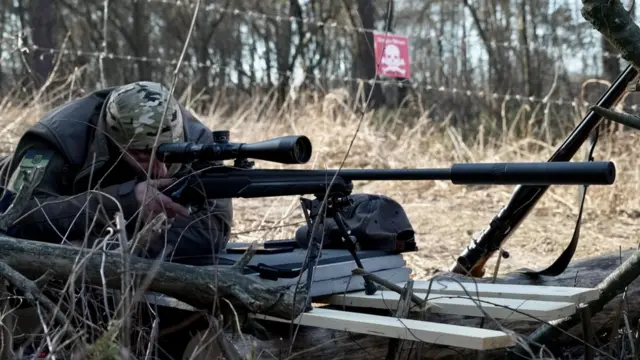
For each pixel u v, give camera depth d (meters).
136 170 3.31
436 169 2.63
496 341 2.34
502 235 3.54
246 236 5.55
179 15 25.88
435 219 7.05
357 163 8.60
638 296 3.30
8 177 3.46
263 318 2.75
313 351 2.87
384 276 3.18
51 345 2.22
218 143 2.91
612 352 2.91
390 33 8.54
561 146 3.34
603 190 7.32
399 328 2.46
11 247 2.59
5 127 7.66
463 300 2.80
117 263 2.57
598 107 2.68
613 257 3.60
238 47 25.50
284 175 2.85
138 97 3.29
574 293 2.74
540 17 19.00
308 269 2.75
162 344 3.09
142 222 3.10
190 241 3.24
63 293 2.39
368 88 13.34
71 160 3.37
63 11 27.64
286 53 22.11
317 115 9.88
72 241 3.22
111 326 2.22
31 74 9.39
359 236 3.26
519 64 17.84
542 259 5.64
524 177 2.49
